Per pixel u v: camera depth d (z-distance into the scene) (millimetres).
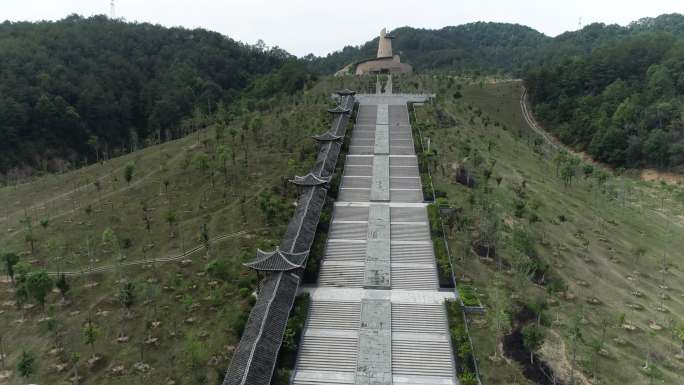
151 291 56531
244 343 47750
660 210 93562
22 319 55250
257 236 71188
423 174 89812
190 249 68188
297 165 90438
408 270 65062
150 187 85812
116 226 74000
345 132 108625
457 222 74188
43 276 53312
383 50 198875
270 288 54844
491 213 71875
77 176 94438
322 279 63562
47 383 46688
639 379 47188
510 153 111875
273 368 46094
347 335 54062
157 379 47469
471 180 89062
